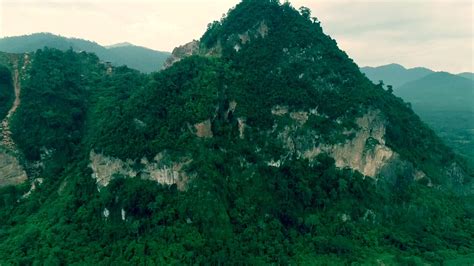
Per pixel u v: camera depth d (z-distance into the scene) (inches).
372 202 5374.0
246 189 4884.4
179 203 4379.9
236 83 5565.9
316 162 5457.7
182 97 5098.4
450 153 7332.7
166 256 4020.7
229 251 4180.6
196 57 5821.9
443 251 4940.9
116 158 4638.3
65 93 6525.6
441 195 6063.0
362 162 5689.0
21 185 5521.7
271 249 4463.6
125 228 4288.9
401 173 5900.6
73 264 4001.0
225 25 6619.1
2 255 4192.9
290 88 5802.2
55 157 5753.0
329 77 6058.1
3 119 6151.6
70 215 4549.7
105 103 6530.5
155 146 4559.5
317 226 4891.7
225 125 5172.2
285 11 6791.3
